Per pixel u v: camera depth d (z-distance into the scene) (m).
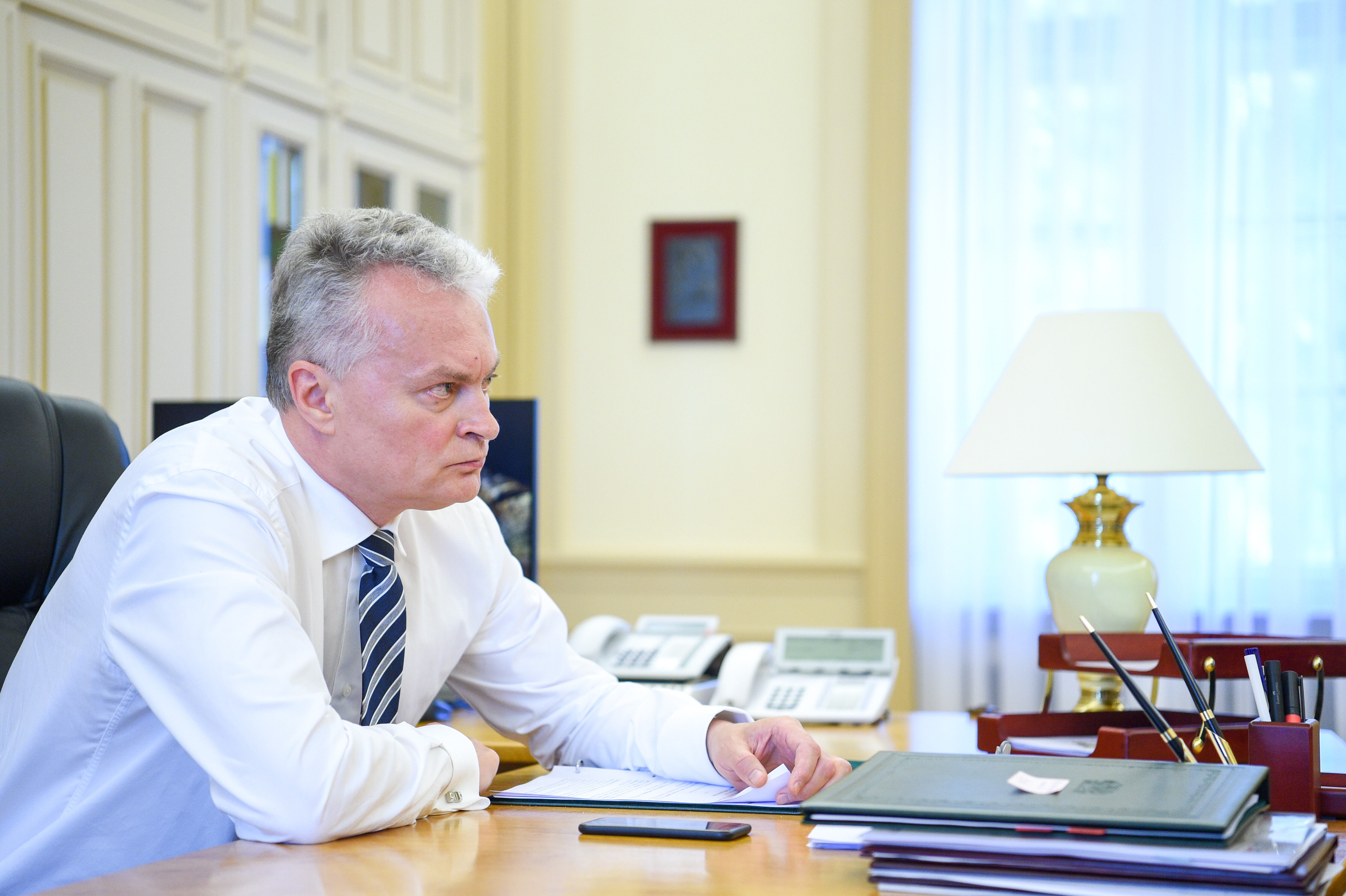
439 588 1.42
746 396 3.83
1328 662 1.47
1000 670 3.58
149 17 2.62
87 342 2.52
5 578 1.50
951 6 3.65
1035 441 1.75
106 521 1.26
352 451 1.23
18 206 2.34
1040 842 0.81
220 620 1.08
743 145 3.84
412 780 1.09
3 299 2.30
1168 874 0.79
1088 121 3.58
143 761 1.24
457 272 1.23
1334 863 0.92
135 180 2.62
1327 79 3.44
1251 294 3.47
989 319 3.62
